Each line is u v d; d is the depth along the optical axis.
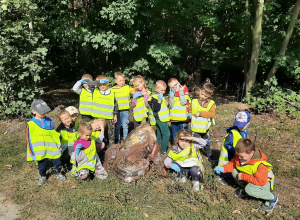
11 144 5.97
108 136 5.43
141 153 4.57
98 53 13.50
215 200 3.92
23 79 7.59
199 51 13.12
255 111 8.52
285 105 8.30
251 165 3.71
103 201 3.88
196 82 13.58
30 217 3.60
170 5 9.88
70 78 14.51
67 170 4.77
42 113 4.08
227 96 12.10
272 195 3.69
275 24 11.01
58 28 9.98
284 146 6.01
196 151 4.25
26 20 7.34
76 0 10.55
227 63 13.84
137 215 3.56
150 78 11.48
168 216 3.59
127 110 5.77
